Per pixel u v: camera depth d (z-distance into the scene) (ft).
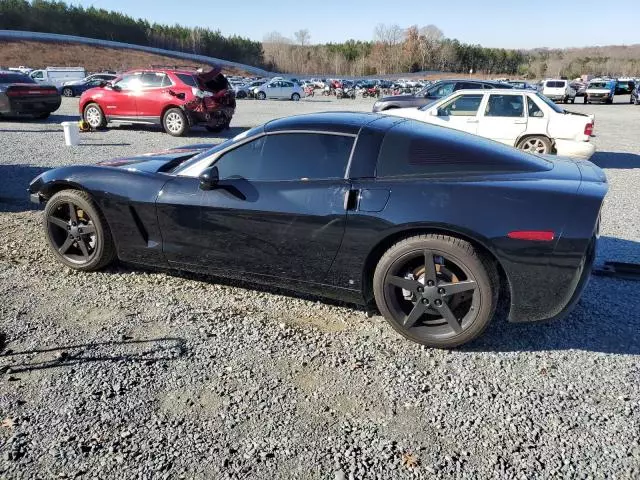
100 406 8.82
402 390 9.48
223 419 8.60
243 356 10.45
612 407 9.05
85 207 13.50
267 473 7.50
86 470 7.48
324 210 11.03
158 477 7.39
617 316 12.46
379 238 10.69
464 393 9.41
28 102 49.65
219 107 45.42
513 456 7.89
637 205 23.49
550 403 9.16
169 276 14.25
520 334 11.56
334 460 7.76
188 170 12.82
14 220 18.85
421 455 7.89
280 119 12.67
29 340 10.78
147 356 10.32
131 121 45.75
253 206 11.65
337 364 10.27
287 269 11.85
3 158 31.12
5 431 8.20
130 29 328.29
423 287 10.64
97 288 13.38
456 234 10.30
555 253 9.84
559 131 32.27
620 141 48.83
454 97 34.27
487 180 10.56
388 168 11.07
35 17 290.56
